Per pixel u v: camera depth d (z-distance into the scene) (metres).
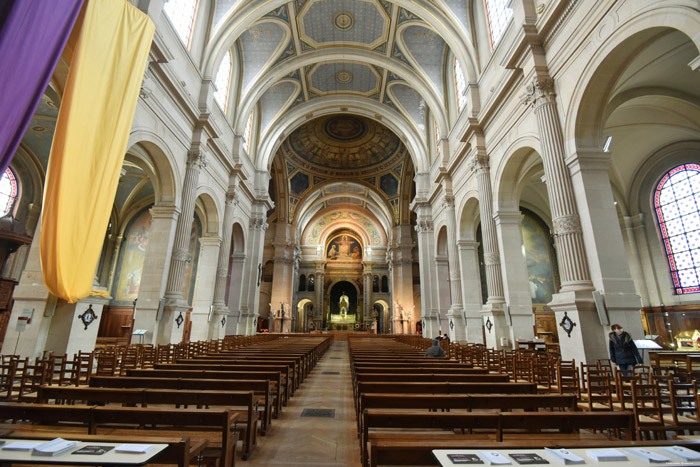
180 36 11.38
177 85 10.58
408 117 20.70
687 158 13.12
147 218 19.97
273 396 5.04
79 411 2.46
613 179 15.37
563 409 4.71
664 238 14.09
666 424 3.75
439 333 18.03
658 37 6.34
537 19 8.60
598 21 6.90
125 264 19.28
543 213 20.95
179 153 11.41
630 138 13.62
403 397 3.14
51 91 8.49
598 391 4.98
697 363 7.75
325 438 3.96
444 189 16.39
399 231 31.05
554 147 7.85
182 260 11.34
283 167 29.28
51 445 1.80
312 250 37.97
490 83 11.72
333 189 34.00
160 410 2.48
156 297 10.29
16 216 14.55
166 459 1.91
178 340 10.88
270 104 20.77
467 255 14.22
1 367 4.76
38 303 7.05
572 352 6.74
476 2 12.90
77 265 5.43
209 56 12.94
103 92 6.11
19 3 3.64
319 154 29.45
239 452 3.51
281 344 13.48
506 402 3.21
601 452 1.83
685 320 13.20
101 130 6.00
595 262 6.79
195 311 14.07
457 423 2.41
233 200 16.22
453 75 16.28
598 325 6.59
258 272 19.77
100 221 5.88
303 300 36.69
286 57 17.20
